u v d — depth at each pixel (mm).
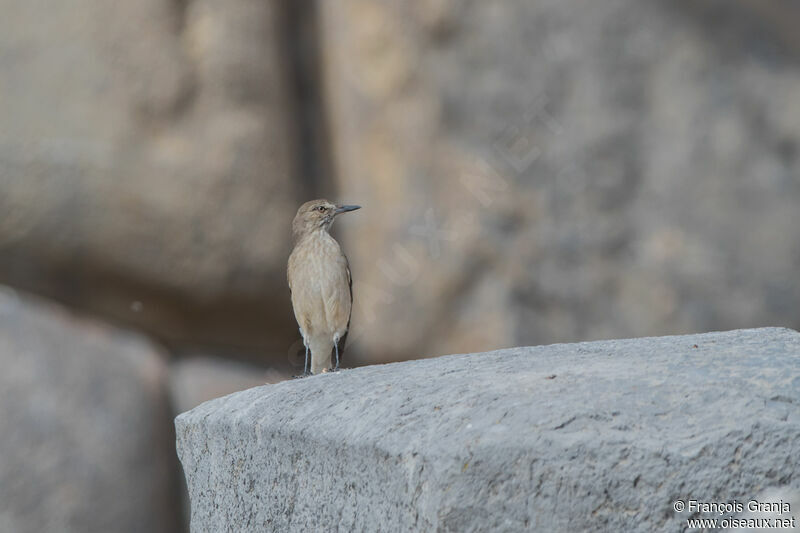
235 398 6301
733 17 14797
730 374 4516
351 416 4914
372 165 14281
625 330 14430
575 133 14508
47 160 12281
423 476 4105
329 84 14250
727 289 14547
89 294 12883
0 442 11766
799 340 5348
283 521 5250
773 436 4168
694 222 14594
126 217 12617
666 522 4039
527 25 14500
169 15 13000
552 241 14414
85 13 12602
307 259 9422
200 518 6285
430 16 14281
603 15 14617
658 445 4094
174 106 12930
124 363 12820
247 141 13297
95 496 12055
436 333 14234
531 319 14281
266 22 13719
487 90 14430
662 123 14703
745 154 14742
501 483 4012
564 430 4109
